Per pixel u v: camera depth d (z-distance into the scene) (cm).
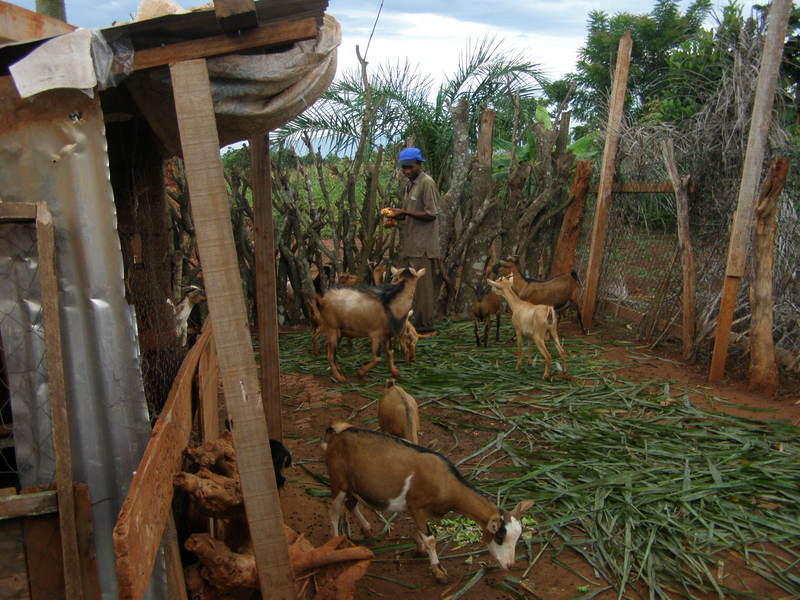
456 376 715
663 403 629
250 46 257
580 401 637
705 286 798
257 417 269
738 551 391
